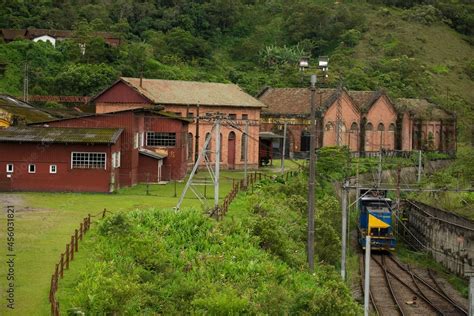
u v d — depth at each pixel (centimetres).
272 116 7756
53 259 2586
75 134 4678
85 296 2030
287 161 7575
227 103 6638
